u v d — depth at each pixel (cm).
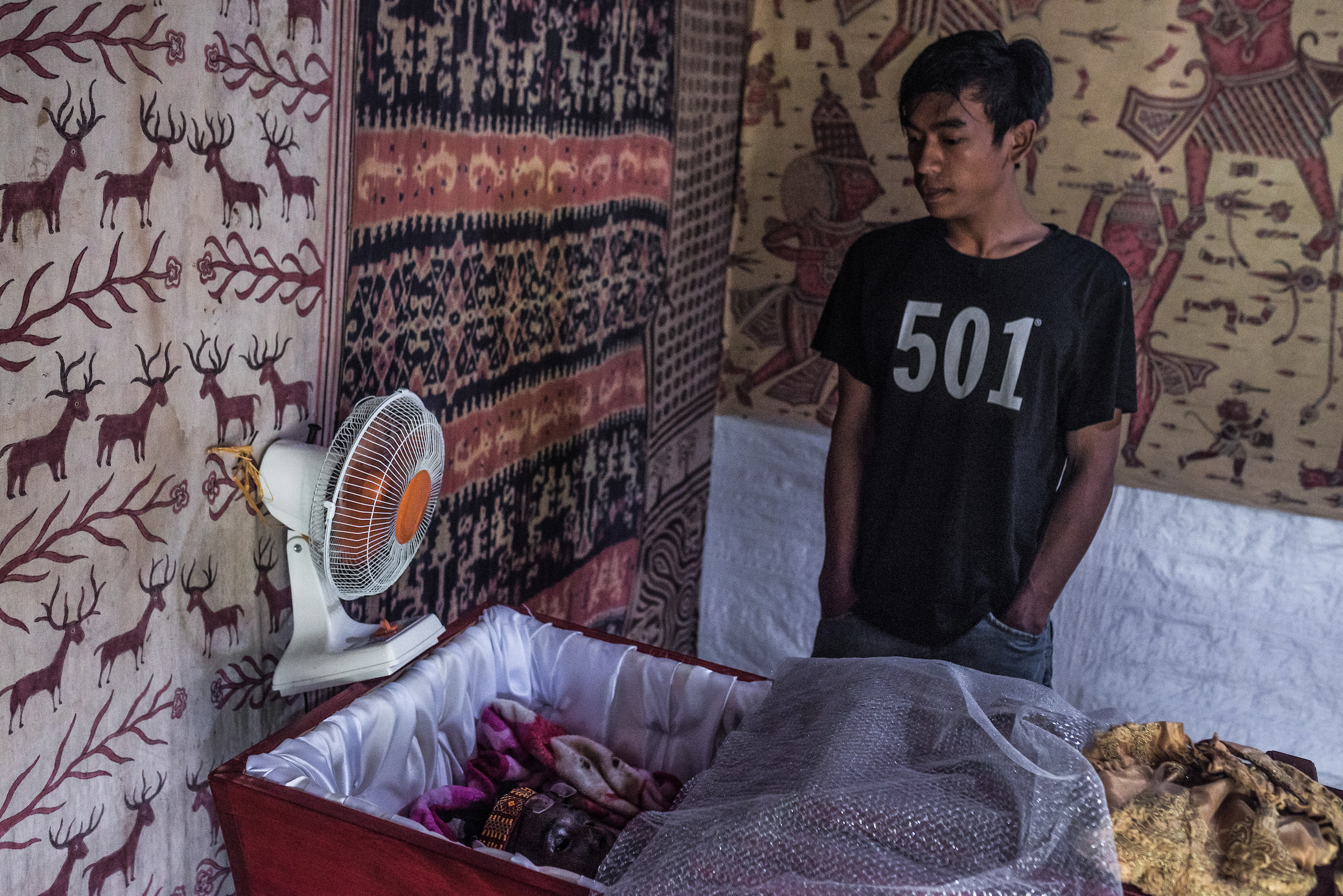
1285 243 319
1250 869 144
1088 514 239
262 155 179
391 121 209
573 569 324
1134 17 320
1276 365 327
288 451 188
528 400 281
